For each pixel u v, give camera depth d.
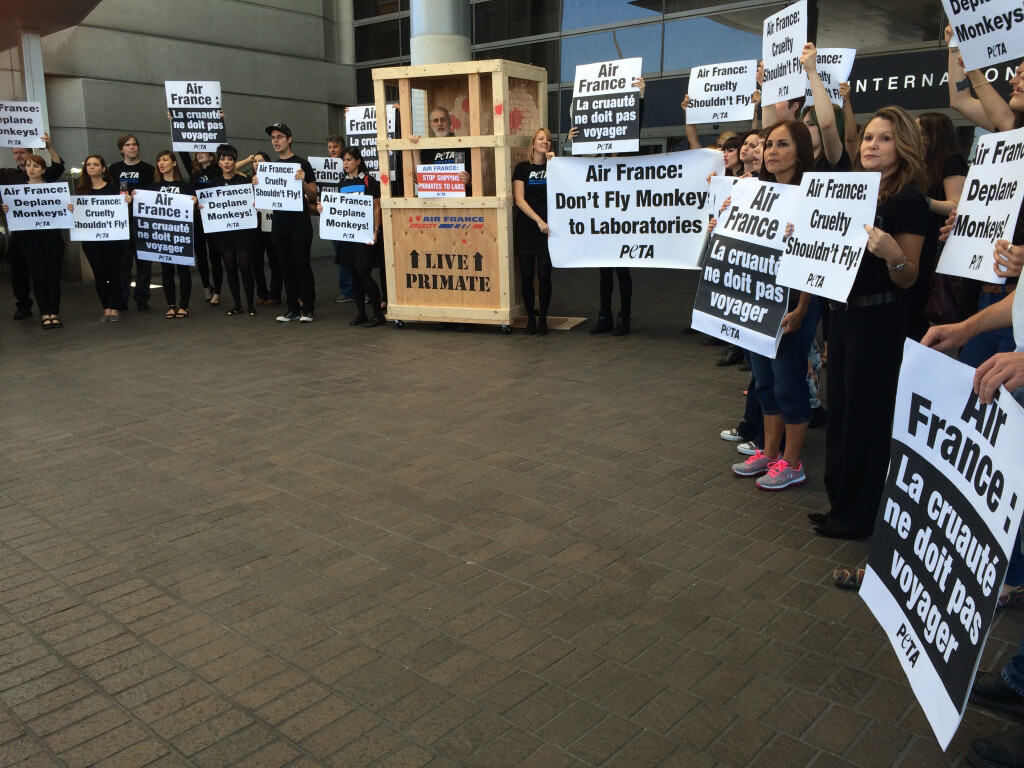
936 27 10.64
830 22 11.55
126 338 8.71
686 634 3.10
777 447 4.61
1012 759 2.35
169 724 2.64
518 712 2.67
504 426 5.59
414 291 8.95
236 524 4.12
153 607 3.36
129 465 4.98
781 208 4.18
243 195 9.48
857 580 3.39
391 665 2.93
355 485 4.61
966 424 2.11
